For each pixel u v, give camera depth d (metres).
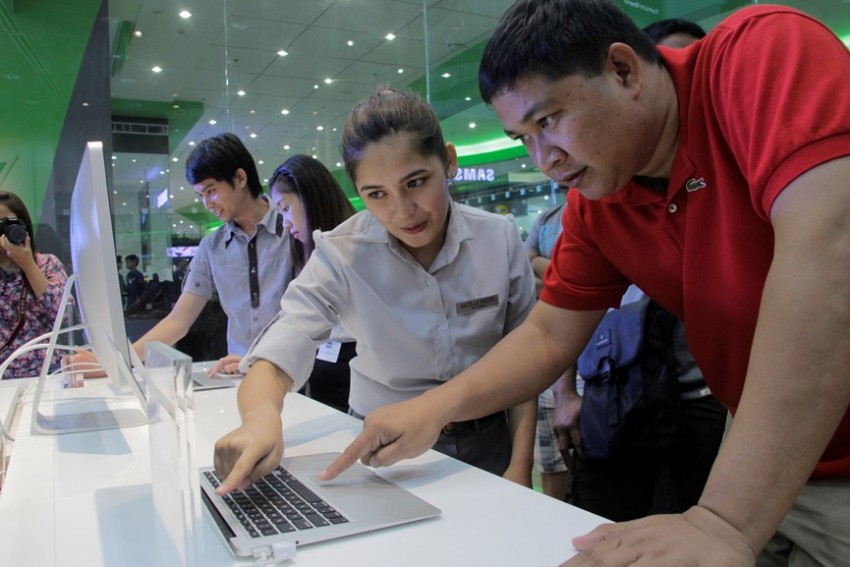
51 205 4.09
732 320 0.73
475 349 1.14
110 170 4.26
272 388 0.95
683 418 1.37
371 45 4.92
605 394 1.41
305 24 4.67
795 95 0.54
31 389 1.58
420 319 1.10
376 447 0.82
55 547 0.63
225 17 4.50
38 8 4.07
